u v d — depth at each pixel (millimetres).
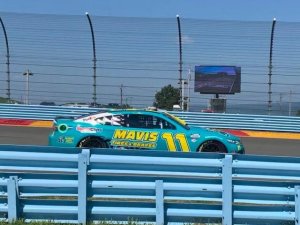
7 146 5895
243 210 5941
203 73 24906
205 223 5922
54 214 5879
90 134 11695
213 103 23984
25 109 23281
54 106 23125
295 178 6035
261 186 5961
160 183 5832
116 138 11758
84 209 5797
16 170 5898
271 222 5953
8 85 23031
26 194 5883
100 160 5902
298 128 22734
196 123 22781
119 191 5941
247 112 23531
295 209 5867
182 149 11773
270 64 22297
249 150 17172
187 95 23188
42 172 5910
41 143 16500
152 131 11805
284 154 16484
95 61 22766
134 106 23062
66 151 5949
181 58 22406
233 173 5973
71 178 5934
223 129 22906
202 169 5988
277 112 23062
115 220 5918
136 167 5973
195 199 5906
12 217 5734
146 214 5891
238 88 24938
